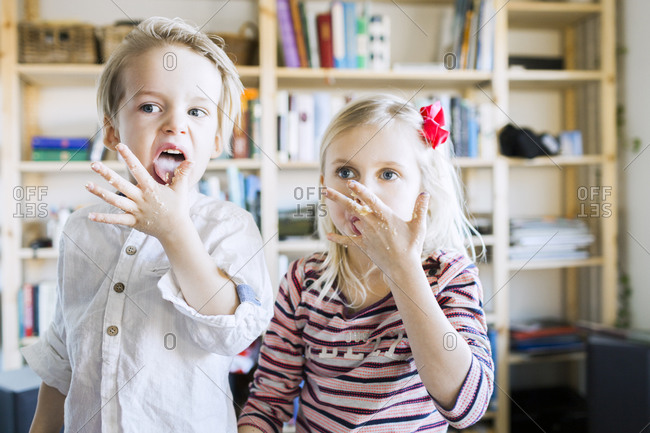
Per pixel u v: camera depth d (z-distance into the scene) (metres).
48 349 0.53
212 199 0.53
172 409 0.44
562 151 1.46
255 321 0.44
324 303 0.54
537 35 1.69
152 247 0.48
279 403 0.56
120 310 0.45
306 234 1.43
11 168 1.50
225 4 1.47
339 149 0.48
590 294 1.35
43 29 1.51
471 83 1.58
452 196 0.56
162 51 0.44
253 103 1.45
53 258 1.65
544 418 1.32
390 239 0.39
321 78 1.55
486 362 0.44
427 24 1.71
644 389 1.08
